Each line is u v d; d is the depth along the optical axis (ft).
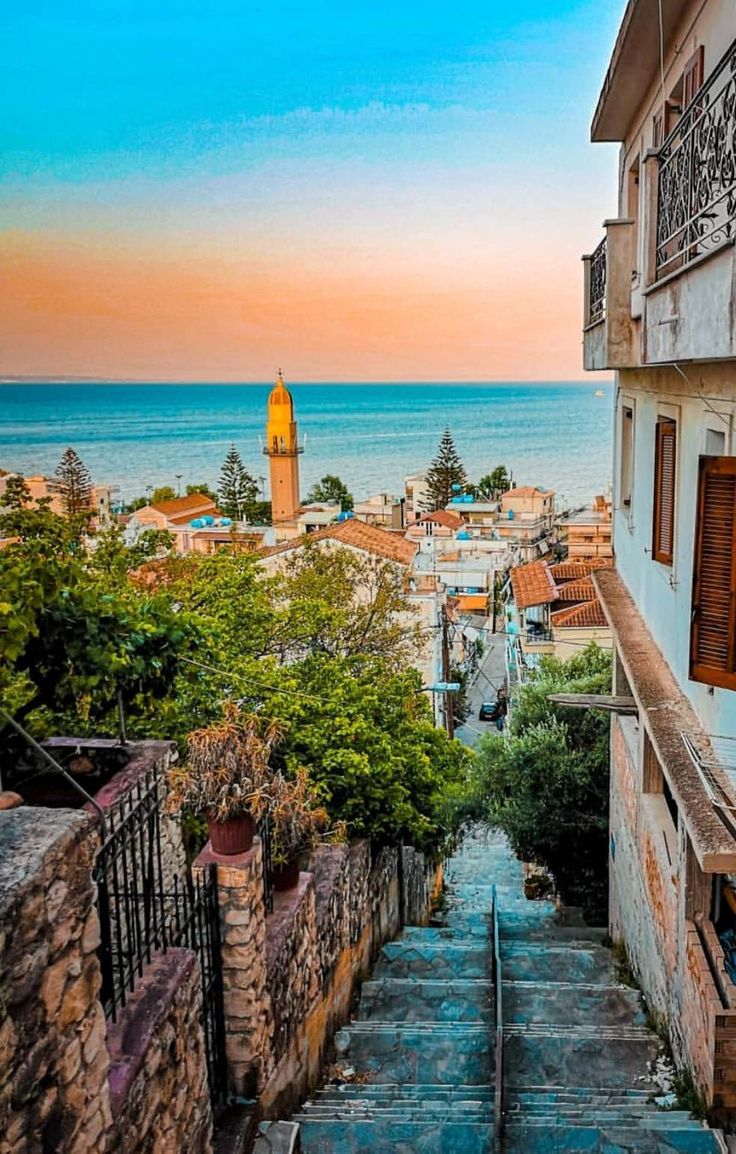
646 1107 24.26
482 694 160.15
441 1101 25.04
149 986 16.33
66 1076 11.85
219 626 35.91
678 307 21.09
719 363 22.43
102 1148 12.89
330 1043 29.14
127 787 22.72
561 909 54.29
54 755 25.22
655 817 32.60
